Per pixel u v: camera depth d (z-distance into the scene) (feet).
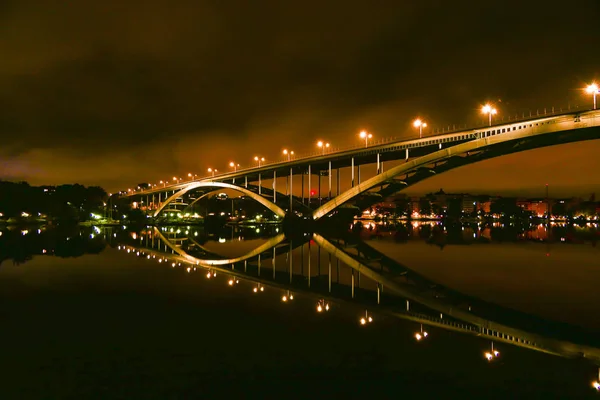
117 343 40.73
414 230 280.92
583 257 111.75
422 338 42.47
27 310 53.11
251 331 44.47
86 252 129.49
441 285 72.28
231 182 358.43
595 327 46.98
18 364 35.86
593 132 137.80
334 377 33.50
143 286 70.28
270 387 31.83
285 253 129.59
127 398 30.30
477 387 31.94
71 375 33.78
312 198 294.46
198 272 87.35
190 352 38.40
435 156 178.91
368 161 250.16
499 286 70.95
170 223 437.58
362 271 89.66
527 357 37.55
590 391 31.32
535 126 146.82
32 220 410.11
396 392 31.14
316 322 47.98
